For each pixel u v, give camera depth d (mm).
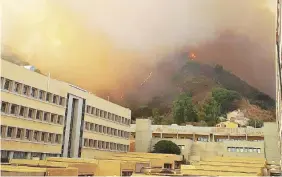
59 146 39531
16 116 32469
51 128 38031
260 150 57219
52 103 38219
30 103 34562
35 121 35281
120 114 54531
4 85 30797
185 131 67375
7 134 31375
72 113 42688
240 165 30859
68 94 41531
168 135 67812
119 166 28734
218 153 59375
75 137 42438
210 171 22734
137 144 63312
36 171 17344
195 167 24000
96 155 46812
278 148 57156
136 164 32562
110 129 51031
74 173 20359
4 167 18219
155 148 59156
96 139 47062
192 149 60750
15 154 32375
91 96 46344
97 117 47531
